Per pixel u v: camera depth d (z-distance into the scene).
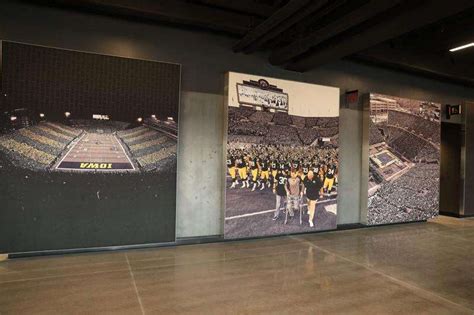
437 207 6.48
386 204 5.94
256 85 4.86
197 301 2.72
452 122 6.97
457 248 4.46
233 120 4.67
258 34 4.03
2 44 3.59
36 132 3.75
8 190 3.65
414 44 5.79
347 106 5.78
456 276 3.39
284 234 5.05
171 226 4.36
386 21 3.49
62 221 3.87
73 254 3.90
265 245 4.51
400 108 6.09
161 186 4.30
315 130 5.30
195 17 4.20
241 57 4.90
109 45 4.14
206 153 4.68
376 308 2.65
